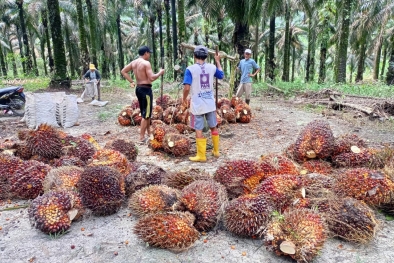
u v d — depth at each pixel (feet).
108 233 9.98
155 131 19.02
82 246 9.29
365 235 9.04
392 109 28.45
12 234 9.96
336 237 9.52
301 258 8.12
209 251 9.01
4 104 31.17
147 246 9.13
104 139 22.22
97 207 10.69
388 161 12.71
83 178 10.89
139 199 10.68
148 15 108.06
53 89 52.75
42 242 9.49
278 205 9.92
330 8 72.23
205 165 16.83
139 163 13.93
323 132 13.74
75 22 114.93
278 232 8.52
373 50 94.99
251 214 9.28
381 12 64.59
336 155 13.78
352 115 28.73
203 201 9.84
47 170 12.67
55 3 51.80
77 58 145.69
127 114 26.02
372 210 10.09
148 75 19.93
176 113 24.67
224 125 25.62
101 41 113.09
